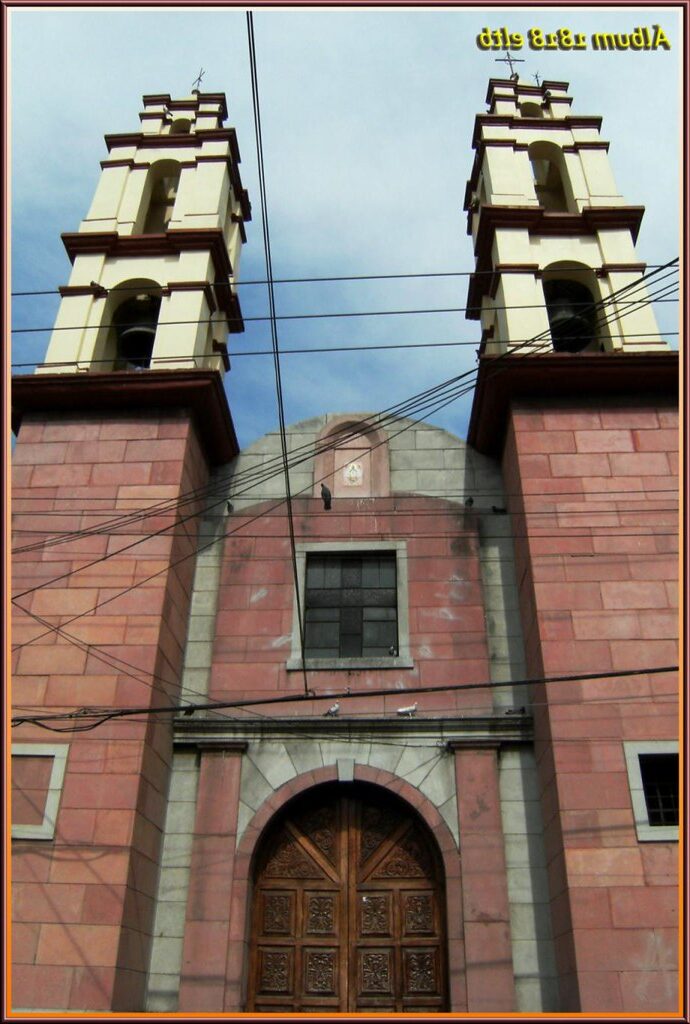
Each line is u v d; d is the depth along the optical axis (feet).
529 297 52.60
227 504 51.57
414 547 49.42
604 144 61.82
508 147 60.80
